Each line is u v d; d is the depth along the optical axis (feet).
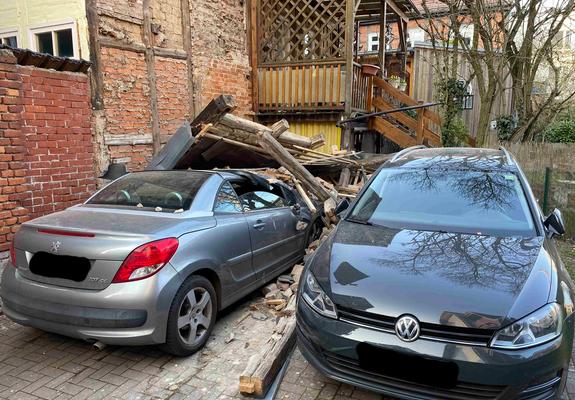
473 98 52.80
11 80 16.34
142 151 24.62
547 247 10.55
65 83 19.22
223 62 31.12
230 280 13.52
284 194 18.56
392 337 8.51
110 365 11.64
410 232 11.32
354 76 34.42
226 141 21.07
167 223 11.91
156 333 10.78
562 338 8.34
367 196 13.58
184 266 11.42
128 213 12.65
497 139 38.17
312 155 25.12
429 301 8.53
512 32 32.60
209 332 12.62
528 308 8.37
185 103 27.71
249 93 34.58
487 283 8.91
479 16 32.91
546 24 37.91
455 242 10.58
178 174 15.15
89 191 20.65
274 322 13.85
